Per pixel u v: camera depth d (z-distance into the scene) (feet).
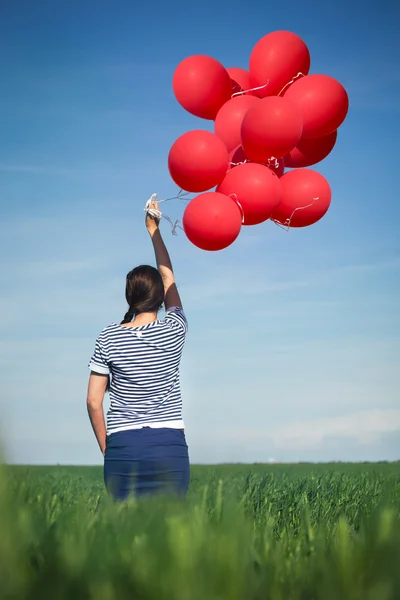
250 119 15.69
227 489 7.69
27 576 5.32
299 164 18.02
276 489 19.70
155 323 12.55
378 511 6.68
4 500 5.80
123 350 12.19
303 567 6.41
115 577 5.33
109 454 12.05
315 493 19.51
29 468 7.09
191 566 5.30
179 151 15.34
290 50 17.38
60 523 6.20
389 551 5.92
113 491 11.84
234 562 5.48
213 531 5.93
